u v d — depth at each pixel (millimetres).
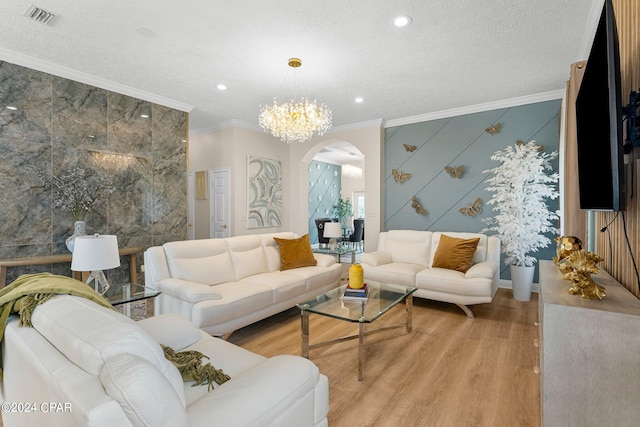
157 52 3080
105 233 3828
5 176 3111
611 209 1395
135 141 4113
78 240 2117
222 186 5648
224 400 1004
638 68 1573
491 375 2207
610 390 1268
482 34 2748
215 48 3002
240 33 2740
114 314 1038
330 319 3322
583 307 1311
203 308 2424
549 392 1352
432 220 5117
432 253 4129
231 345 1726
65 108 3488
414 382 2127
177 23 2598
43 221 3346
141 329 965
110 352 851
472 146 4770
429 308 3684
